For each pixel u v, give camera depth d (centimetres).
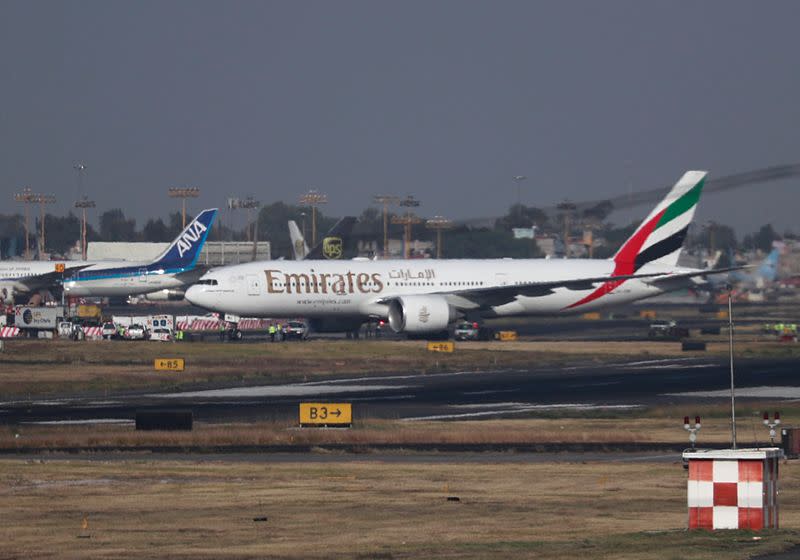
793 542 11006
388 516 13538
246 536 12169
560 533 12250
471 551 10944
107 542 11831
